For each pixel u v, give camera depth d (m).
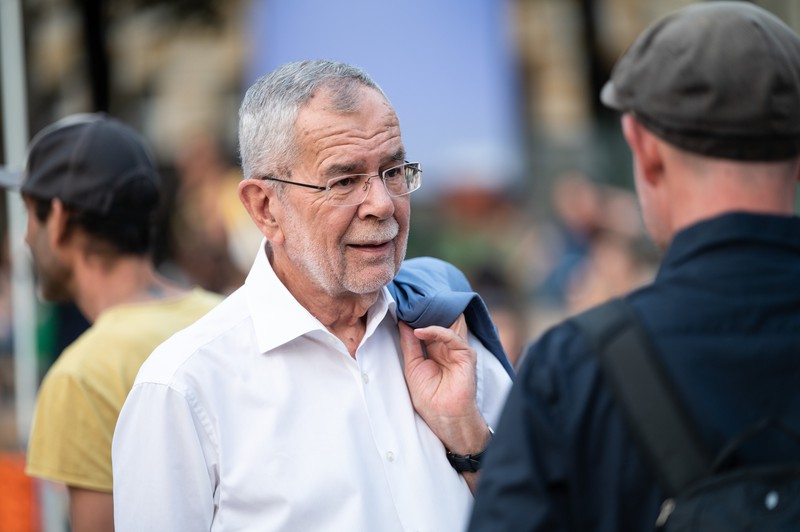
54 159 4.98
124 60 14.85
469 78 13.05
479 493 2.82
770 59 2.70
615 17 16.81
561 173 16.12
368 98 3.87
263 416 3.85
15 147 8.34
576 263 14.87
